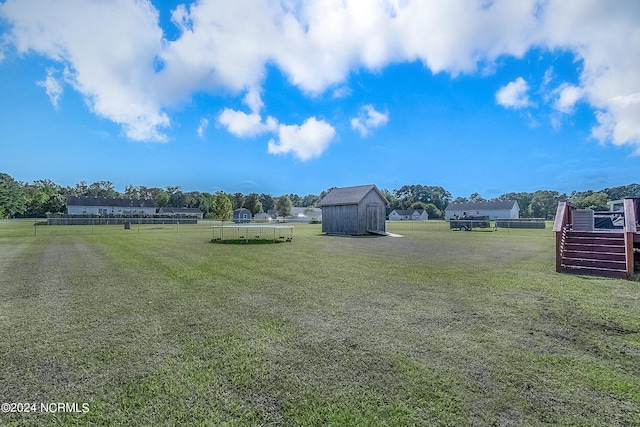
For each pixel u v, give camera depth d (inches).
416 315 175.9
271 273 299.6
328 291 231.1
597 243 318.3
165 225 1691.7
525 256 419.8
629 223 280.2
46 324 163.8
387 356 124.6
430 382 104.6
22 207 2442.2
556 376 108.7
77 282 262.8
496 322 164.4
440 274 292.7
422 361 120.2
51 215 1667.1
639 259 322.0
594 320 167.3
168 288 241.8
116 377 109.2
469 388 100.8
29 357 125.3
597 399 95.0
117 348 133.6
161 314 179.8
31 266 340.2
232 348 133.1
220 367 116.0
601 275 287.3
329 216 939.3
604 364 117.9
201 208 3353.8
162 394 98.1
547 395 97.0
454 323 163.0
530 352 128.3
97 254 439.2
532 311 182.7
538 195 3422.7
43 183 3592.5
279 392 98.9
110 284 255.4
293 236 812.6
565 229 336.2
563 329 154.4
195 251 475.8
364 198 877.8
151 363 119.6
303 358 123.1
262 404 92.5
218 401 94.1
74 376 110.0
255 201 3142.2
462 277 279.0
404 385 102.7
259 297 215.3
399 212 3735.2
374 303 199.6
